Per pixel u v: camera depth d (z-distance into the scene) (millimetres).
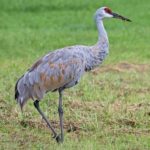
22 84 18031
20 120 20469
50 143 18297
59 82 18391
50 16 46312
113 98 23438
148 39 38781
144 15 46312
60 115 18453
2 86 24688
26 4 49531
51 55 18547
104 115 21016
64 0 50719
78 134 19250
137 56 33625
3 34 39812
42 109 21797
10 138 18766
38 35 39562
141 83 26953
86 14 46875
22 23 44125
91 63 19312
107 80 26953
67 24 44031
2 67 29703
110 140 18516
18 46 36438
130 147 17797
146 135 19141
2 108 21734
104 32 19844
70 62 18516
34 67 18344
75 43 37406
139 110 21719
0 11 47562
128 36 39406
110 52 34500
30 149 17656
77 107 22016
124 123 20344
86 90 24438
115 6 49062
